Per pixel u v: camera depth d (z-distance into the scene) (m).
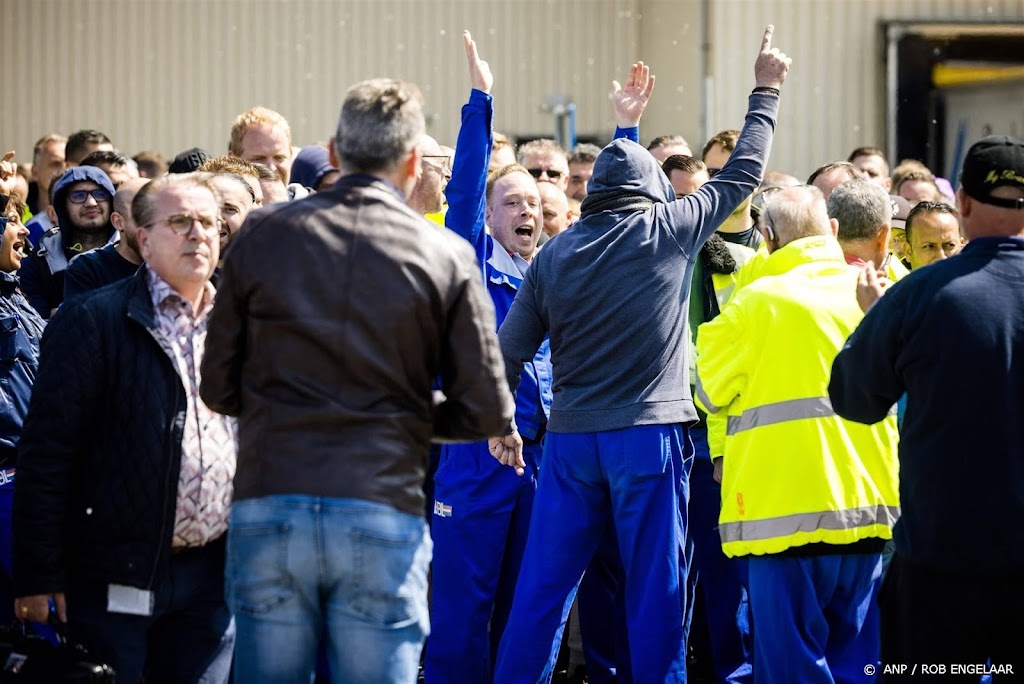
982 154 10.35
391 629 9.04
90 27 35.75
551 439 13.32
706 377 12.89
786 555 12.33
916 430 10.20
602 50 36.84
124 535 10.00
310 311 9.03
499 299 15.12
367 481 8.91
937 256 16.28
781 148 31.70
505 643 13.24
